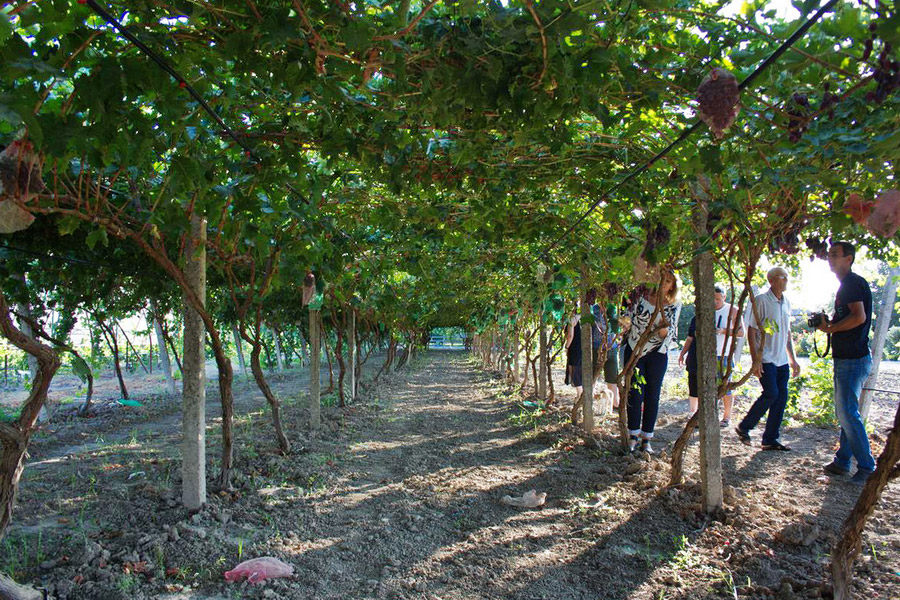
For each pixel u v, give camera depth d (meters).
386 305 7.75
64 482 4.81
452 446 6.43
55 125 1.75
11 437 2.51
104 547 3.35
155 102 2.18
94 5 1.51
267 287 4.64
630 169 3.41
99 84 1.72
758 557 3.11
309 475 4.99
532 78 2.01
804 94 2.28
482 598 2.89
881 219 2.09
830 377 6.88
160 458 5.63
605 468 5.01
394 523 3.93
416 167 3.60
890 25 1.37
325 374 15.87
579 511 4.01
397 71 2.01
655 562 3.17
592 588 2.95
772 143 2.50
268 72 2.13
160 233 3.50
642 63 2.20
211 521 3.82
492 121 2.57
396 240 6.45
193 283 3.97
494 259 7.49
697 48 2.15
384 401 10.48
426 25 1.93
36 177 1.97
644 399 5.48
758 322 3.74
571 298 7.10
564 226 5.12
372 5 1.88
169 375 11.93
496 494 4.54
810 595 2.68
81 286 6.90
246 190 3.13
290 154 2.94
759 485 4.40
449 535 3.72
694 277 3.86
